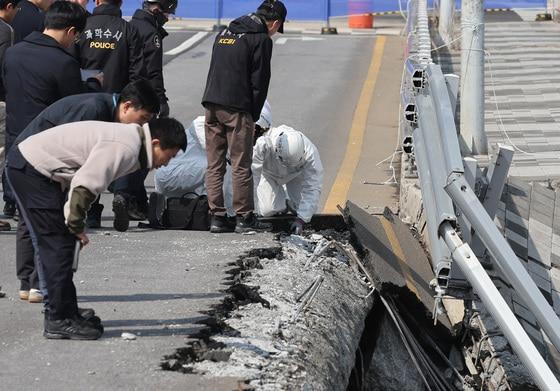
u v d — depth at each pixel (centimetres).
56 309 1596
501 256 1658
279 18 2353
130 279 1983
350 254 2242
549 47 5622
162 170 2494
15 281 2002
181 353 1539
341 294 1973
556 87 4409
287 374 1480
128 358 1520
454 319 2230
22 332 1652
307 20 7919
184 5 7850
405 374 2073
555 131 3631
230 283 1941
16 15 2688
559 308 2319
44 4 2720
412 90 2503
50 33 2208
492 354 2011
